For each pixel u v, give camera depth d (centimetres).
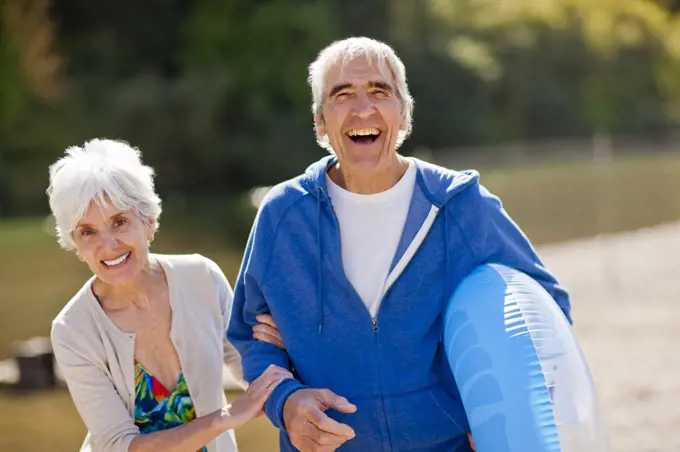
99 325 298
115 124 2708
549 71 3894
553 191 2169
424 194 292
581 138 3866
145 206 291
